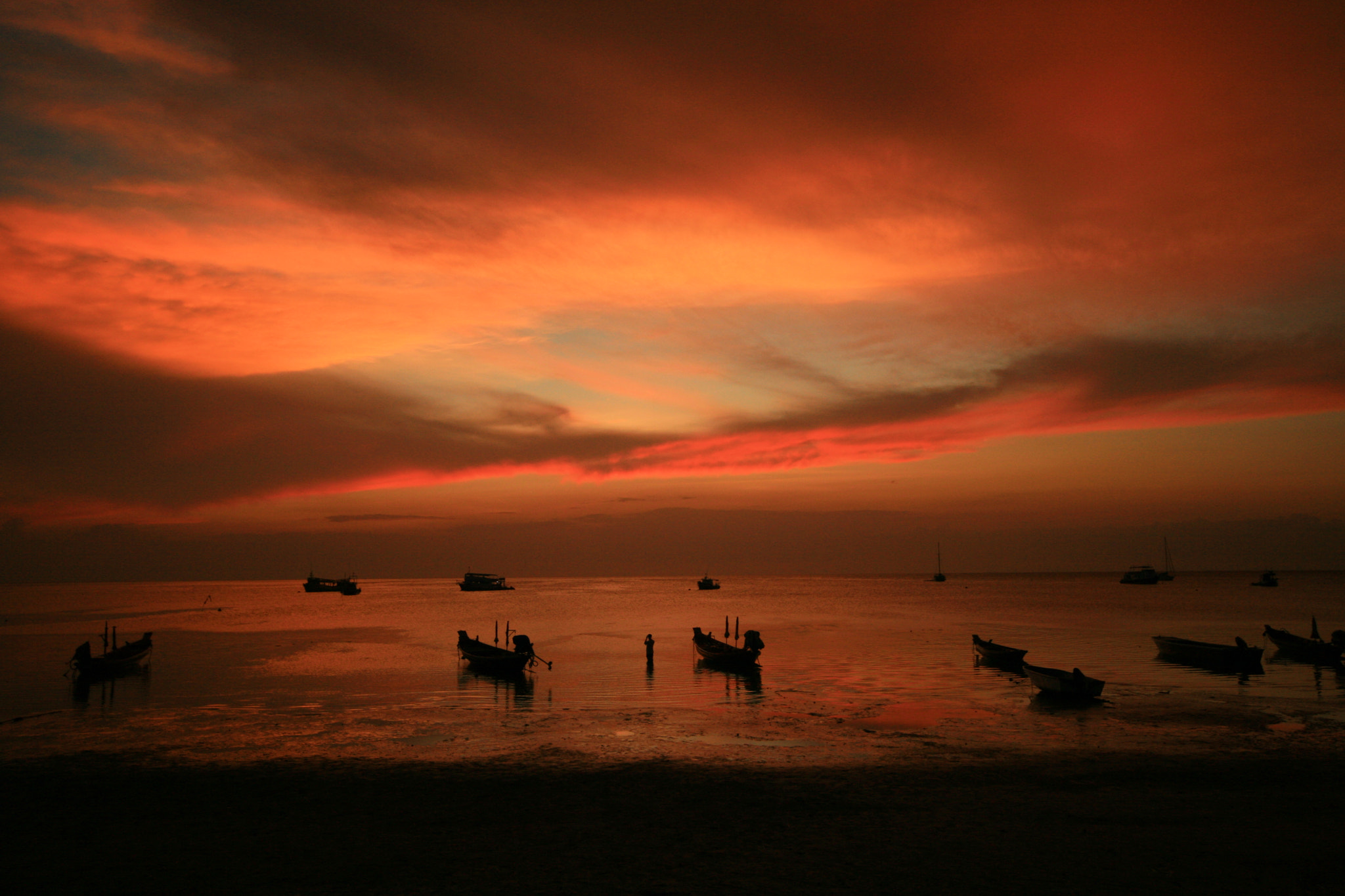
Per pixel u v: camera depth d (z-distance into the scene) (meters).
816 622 90.44
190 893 15.22
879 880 15.53
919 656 54.66
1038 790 21.69
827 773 23.45
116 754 26.48
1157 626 80.44
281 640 73.31
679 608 129.88
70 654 62.62
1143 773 23.34
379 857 16.98
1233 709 33.72
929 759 25.17
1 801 21.25
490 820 19.42
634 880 15.59
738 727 30.53
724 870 16.05
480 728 30.67
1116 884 15.34
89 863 16.78
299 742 28.41
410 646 66.44
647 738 28.52
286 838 18.22
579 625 89.69
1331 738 27.98
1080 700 36.06
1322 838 17.75
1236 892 14.99
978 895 14.84
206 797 21.47
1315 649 50.72
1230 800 20.73
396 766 24.59
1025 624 83.56
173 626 95.56
